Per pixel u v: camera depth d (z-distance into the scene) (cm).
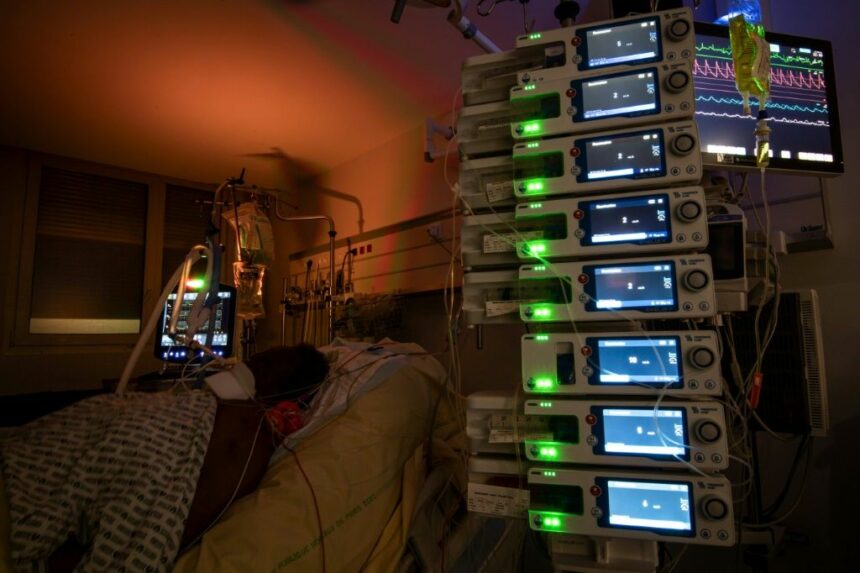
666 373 81
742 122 119
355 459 107
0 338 259
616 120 89
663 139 86
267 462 105
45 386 269
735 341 118
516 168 97
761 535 110
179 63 192
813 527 121
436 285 224
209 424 99
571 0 110
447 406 151
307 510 92
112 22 166
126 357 296
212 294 123
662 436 79
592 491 81
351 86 211
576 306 87
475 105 105
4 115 234
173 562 79
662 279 83
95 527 77
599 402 83
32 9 158
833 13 130
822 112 120
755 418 109
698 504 76
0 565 67
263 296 345
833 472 119
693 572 133
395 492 115
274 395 126
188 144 271
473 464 93
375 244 264
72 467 82
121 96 218
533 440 86
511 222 97
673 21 89
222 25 169
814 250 127
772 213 134
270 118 240
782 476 127
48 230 279
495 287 100
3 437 90
